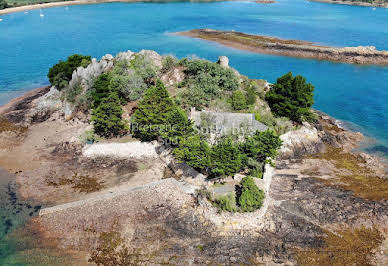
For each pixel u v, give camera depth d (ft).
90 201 180.86
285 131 247.09
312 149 246.47
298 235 161.58
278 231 163.43
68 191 194.59
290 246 155.33
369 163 230.68
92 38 590.14
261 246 154.71
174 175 207.00
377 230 166.71
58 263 146.82
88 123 270.46
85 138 245.24
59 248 154.30
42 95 340.39
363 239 161.27
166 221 168.25
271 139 197.77
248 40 572.10
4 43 556.51
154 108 229.45
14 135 261.03
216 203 172.45
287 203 182.50
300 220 170.71
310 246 156.04
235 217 166.30
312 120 281.33
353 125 296.71
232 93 280.31
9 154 234.99
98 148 232.32
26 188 197.47
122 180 204.54
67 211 175.11
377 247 156.97
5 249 154.71
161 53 492.54
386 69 465.06
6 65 447.01
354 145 259.60
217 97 273.95
